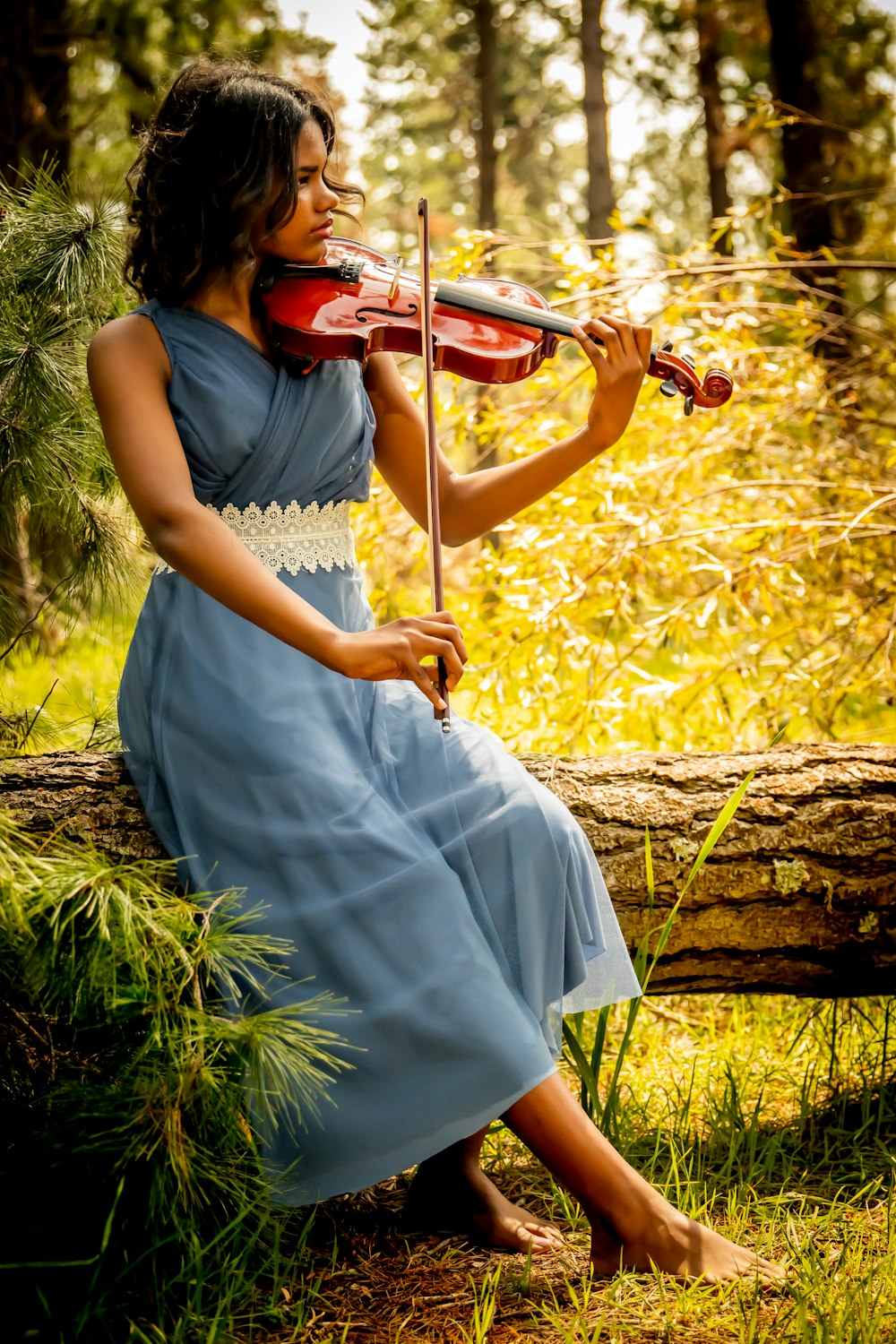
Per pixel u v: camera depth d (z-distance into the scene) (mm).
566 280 3885
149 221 2168
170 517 1903
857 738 4105
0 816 1803
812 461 4129
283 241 2146
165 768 2098
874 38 10844
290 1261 1939
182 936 1764
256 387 2105
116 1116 1704
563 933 2068
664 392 2230
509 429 4000
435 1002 1897
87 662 5160
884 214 5227
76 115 9406
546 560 3646
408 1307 1858
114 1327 1763
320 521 2215
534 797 2096
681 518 3861
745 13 11188
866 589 4188
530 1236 2002
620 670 3820
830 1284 1810
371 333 2156
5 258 2555
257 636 2115
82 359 2572
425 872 1955
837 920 2439
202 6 9805
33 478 2547
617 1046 2824
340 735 2107
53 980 1746
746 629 3809
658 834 2400
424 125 22766
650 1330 1749
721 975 2471
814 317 4258
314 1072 1755
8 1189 1810
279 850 1990
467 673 3756
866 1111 2369
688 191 17062
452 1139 1907
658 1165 2254
